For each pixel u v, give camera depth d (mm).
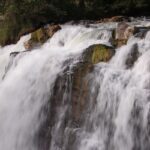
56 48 17547
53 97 13219
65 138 12328
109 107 11820
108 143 11508
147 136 10734
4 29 21828
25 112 14008
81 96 12477
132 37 14891
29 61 15352
